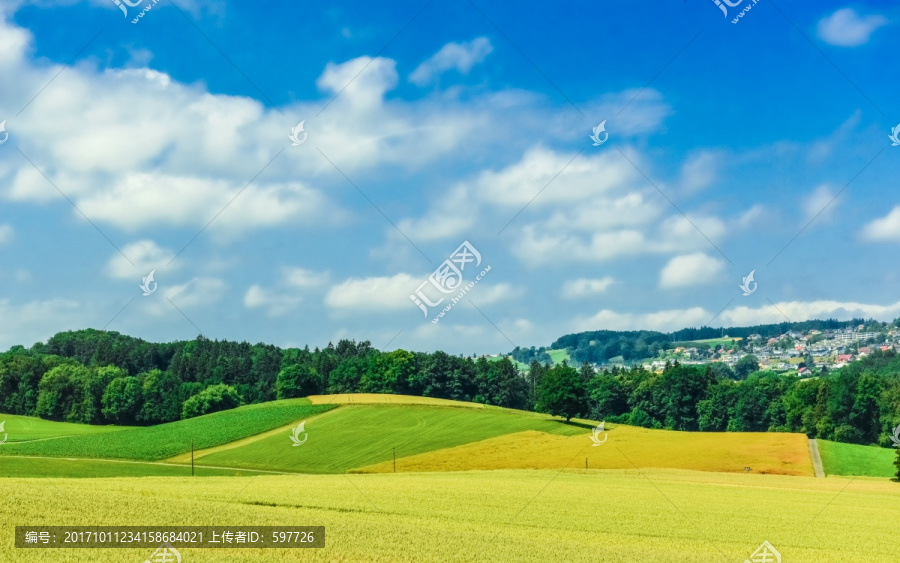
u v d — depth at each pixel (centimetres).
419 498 4228
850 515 4216
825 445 7850
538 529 3431
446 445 8344
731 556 3016
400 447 8325
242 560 2438
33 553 2339
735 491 5191
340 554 2619
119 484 4316
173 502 3319
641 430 9038
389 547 2764
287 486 4681
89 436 9625
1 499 3011
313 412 10388
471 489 4762
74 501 3106
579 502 4344
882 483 6012
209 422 10188
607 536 3353
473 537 3055
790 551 3203
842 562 3020
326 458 8006
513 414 10269
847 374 10512
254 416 10325
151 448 8838
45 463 7794
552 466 7062
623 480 5762
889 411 9606
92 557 2348
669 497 4700
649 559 2809
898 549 3312
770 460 7000
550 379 9588
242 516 3128
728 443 7875
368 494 4316
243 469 7662
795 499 4831
